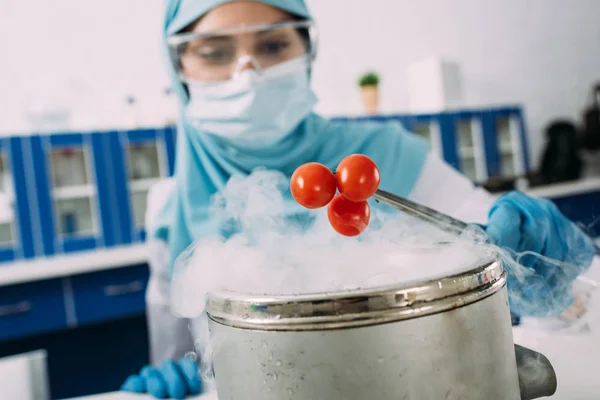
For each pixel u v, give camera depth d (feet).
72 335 6.79
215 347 0.99
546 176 9.39
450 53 10.61
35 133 7.11
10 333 6.23
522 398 1.12
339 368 0.84
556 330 1.50
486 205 2.06
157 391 2.03
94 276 6.60
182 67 3.31
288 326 0.85
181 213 3.40
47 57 7.92
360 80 9.22
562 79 11.43
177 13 3.18
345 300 0.83
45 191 7.06
